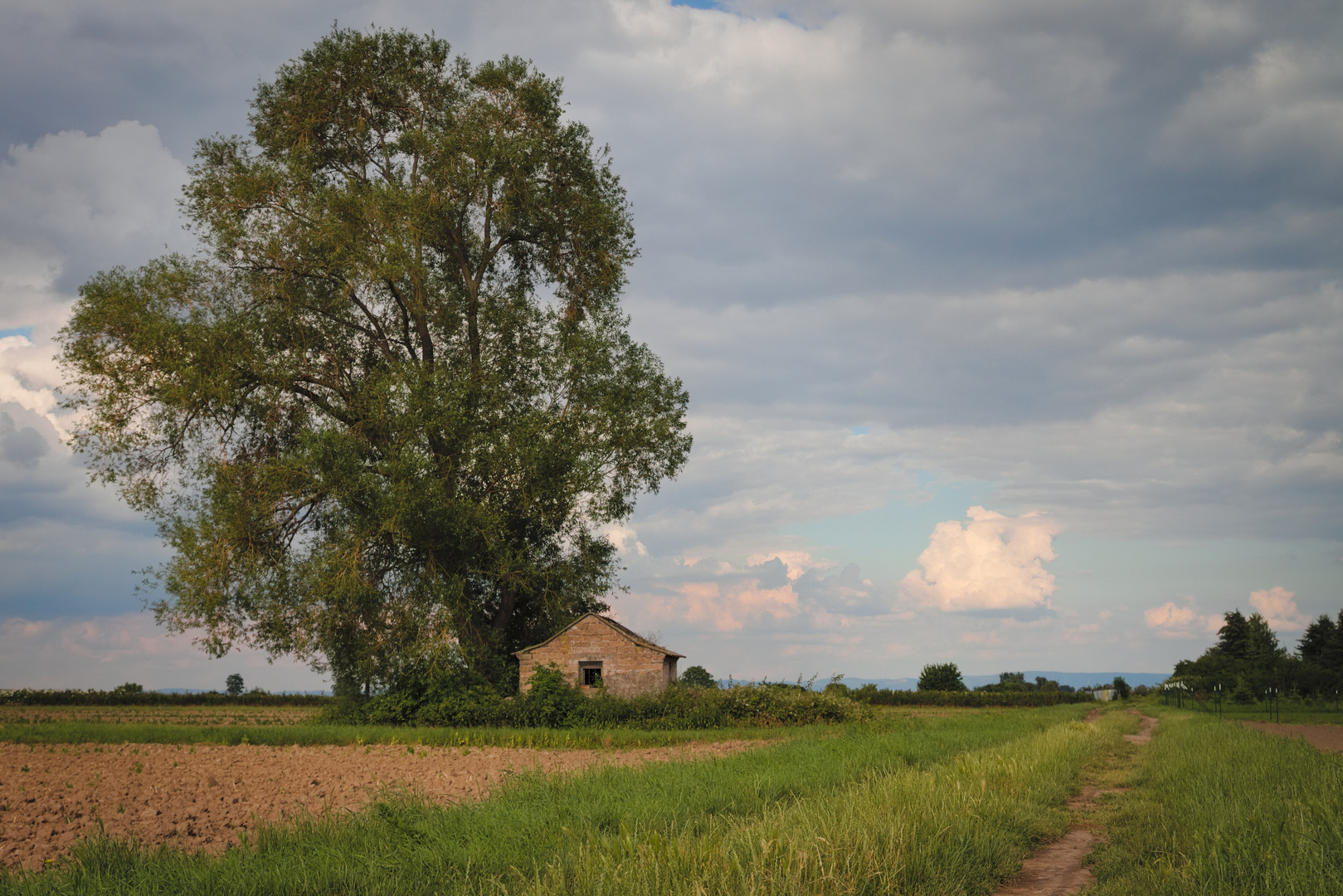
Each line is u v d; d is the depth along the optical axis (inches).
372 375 1457.9
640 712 1343.5
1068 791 573.9
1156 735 1127.6
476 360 1544.0
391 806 403.2
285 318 1409.9
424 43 1584.6
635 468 1593.3
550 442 1469.0
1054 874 355.9
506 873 290.8
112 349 1282.0
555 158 1651.1
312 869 290.5
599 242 1657.2
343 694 1492.4
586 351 1536.7
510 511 1507.1
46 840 427.2
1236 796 442.3
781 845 286.4
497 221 1637.6
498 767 775.7
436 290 1508.4
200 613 1257.4
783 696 1359.5
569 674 1544.0
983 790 448.5
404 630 1384.1
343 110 1562.5
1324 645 3528.5
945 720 1424.7
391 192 1425.9
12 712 1807.3
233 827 462.3
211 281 1368.1
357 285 1441.9
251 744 1007.6
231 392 1296.8
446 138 1480.1
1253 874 272.5
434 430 1395.2
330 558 1330.0
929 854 315.6
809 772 540.1
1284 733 1208.2
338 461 1317.7
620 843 295.7
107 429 1256.2
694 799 417.7
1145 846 363.9
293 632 1320.1
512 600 1612.9
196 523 1274.6
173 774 708.7
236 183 1376.7
